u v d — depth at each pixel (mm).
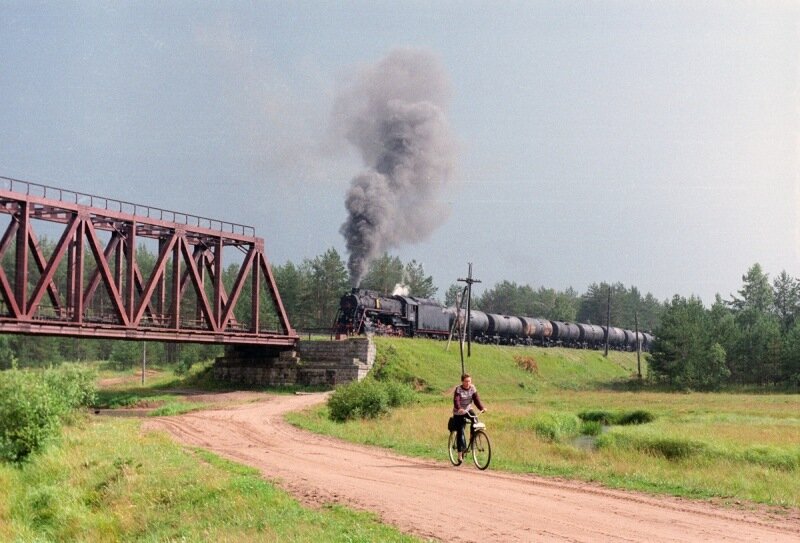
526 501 14719
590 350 106000
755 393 81188
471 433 19844
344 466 20359
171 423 37438
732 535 11898
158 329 52656
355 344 63469
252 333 60969
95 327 48062
